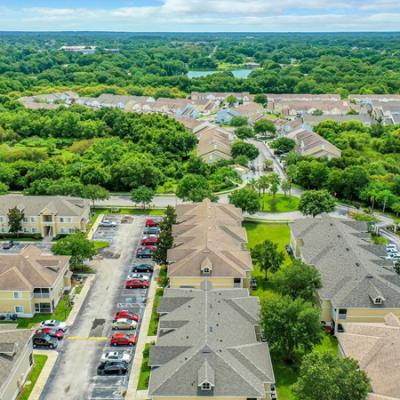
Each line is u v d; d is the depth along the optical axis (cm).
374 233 11662
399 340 6281
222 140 18312
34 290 8200
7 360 6250
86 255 9512
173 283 8444
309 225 10294
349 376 5328
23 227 11581
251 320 7194
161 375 5959
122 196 14225
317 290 8081
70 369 6894
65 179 14062
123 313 8056
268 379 5997
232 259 8756
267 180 13725
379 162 15725
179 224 10162
